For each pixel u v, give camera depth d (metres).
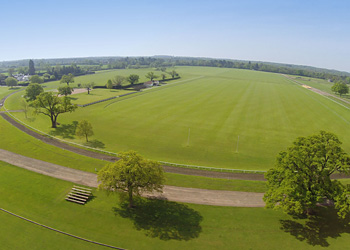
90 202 43.31
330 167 37.25
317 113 117.62
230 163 63.09
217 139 79.94
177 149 71.44
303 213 41.25
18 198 43.84
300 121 102.62
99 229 36.94
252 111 116.75
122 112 111.50
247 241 35.16
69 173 53.22
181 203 43.66
